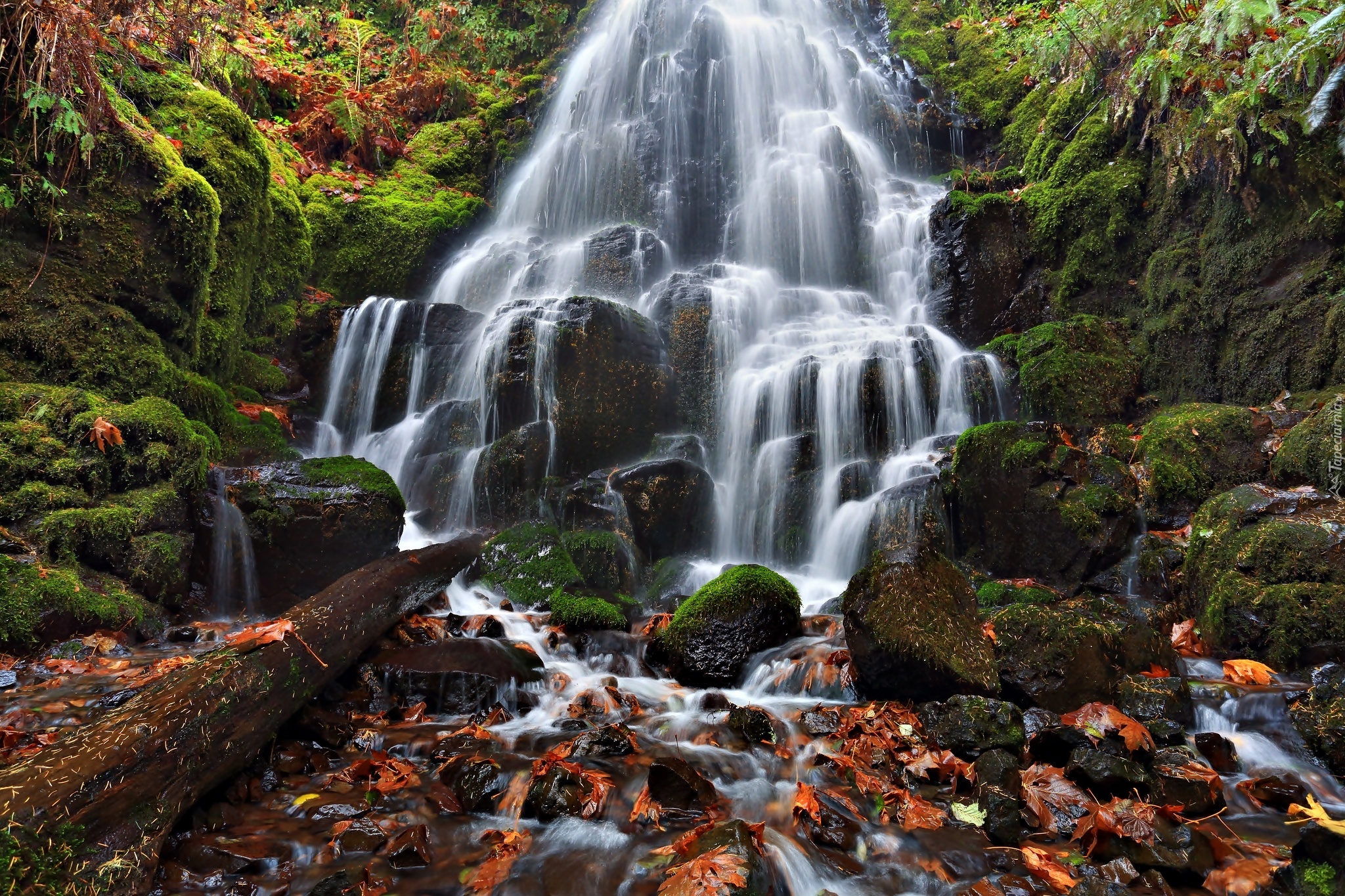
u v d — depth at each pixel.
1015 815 2.86
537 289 10.03
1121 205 8.14
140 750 2.46
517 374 7.42
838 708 3.97
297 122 12.04
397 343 8.41
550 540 6.36
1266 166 6.52
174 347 6.33
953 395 7.78
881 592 4.14
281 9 14.17
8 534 4.39
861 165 11.10
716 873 2.35
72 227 5.57
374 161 12.36
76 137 5.57
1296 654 4.16
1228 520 4.83
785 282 10.59
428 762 3.36
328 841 2.71
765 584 4.80
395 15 15.16
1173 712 3.56
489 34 14.73
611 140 11.66
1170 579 5.21
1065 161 8.91
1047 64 9.56
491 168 13.11
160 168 6.10
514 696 4.07
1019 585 5.58
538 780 3.06
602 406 7.53
